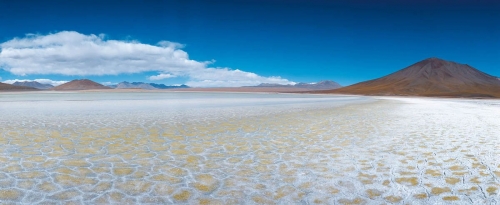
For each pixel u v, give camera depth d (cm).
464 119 1559
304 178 544
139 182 510
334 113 1898
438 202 445
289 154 721
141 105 2609
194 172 570
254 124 1274
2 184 486
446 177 552
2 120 1312
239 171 580
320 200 452
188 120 1392
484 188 498
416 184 516
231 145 822
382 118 1590
